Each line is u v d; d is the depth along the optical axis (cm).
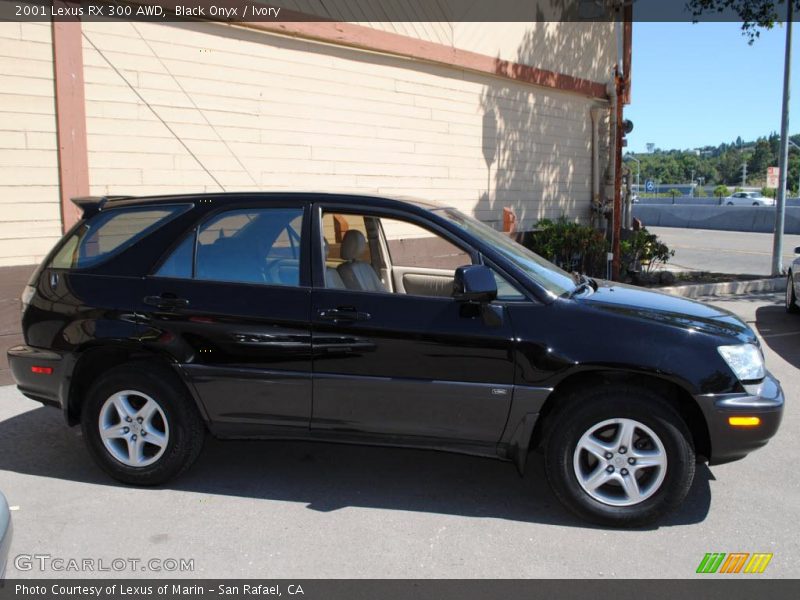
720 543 360
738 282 1258
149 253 423
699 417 372
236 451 491
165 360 409
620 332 367
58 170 656
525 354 369
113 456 423
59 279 434
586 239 1167
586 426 368
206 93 758
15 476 442
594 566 337
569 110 1309
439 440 390
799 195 5644
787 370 713
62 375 424
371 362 386
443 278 526
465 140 1080
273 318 396
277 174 830
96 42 674
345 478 445
